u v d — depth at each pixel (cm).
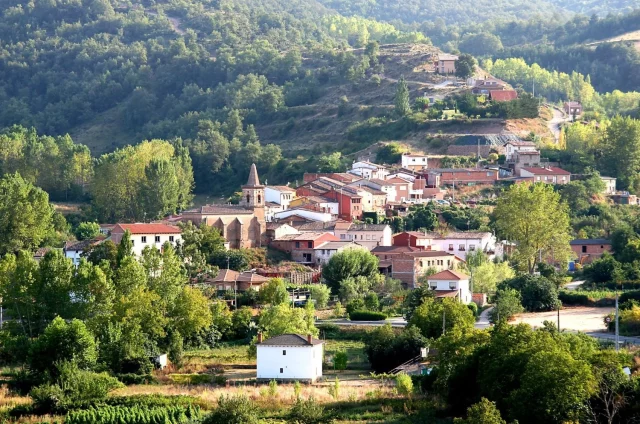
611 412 15262
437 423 16700
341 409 17675
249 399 17300
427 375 18988
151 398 18200
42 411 18000
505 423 14925
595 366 16212
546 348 16625
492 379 16612
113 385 19388
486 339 18325
